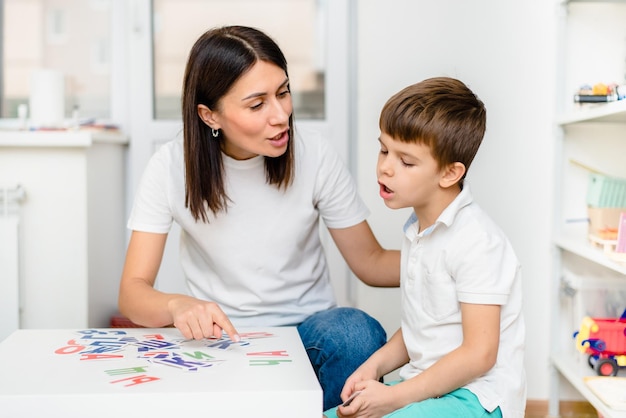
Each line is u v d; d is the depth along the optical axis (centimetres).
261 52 115
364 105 205
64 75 221
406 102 109
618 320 170
